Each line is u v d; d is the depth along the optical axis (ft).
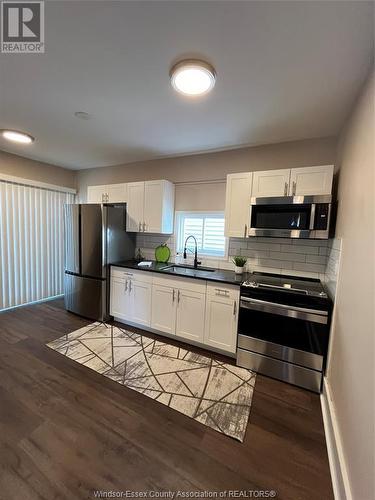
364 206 4.25
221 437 4.99
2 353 7.80
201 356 8.07
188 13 3.65
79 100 6.32
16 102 6.47
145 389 6.35
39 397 5.91
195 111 6.75
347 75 4.91
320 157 8.20
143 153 10.75
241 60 4.62
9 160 11.21
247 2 3.43
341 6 3.44
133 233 12.15
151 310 9.54
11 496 3.75
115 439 4.84
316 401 6.18
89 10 3.65
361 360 3.71
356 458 3.51
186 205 10.99
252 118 7.04
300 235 7.29
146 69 5.02
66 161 12.49
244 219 8.43
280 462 4.50
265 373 7.15
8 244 11.42
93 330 9.80
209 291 8.19
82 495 3.82
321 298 6.39
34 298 12.73
